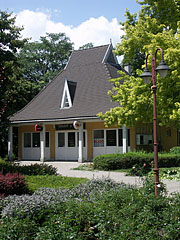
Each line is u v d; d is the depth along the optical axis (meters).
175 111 14.25
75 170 19.42
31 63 46.88
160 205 7.06
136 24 18.31
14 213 7.41
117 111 17.45
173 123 17.41
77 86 28.56
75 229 6.54
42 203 7.83
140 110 16.39
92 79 28.39
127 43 17.08
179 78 14.52
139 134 25.17
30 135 29.95
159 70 9.57
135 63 35.41
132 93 16.42
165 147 28.11
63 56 49.97
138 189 9.39
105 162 19.09
